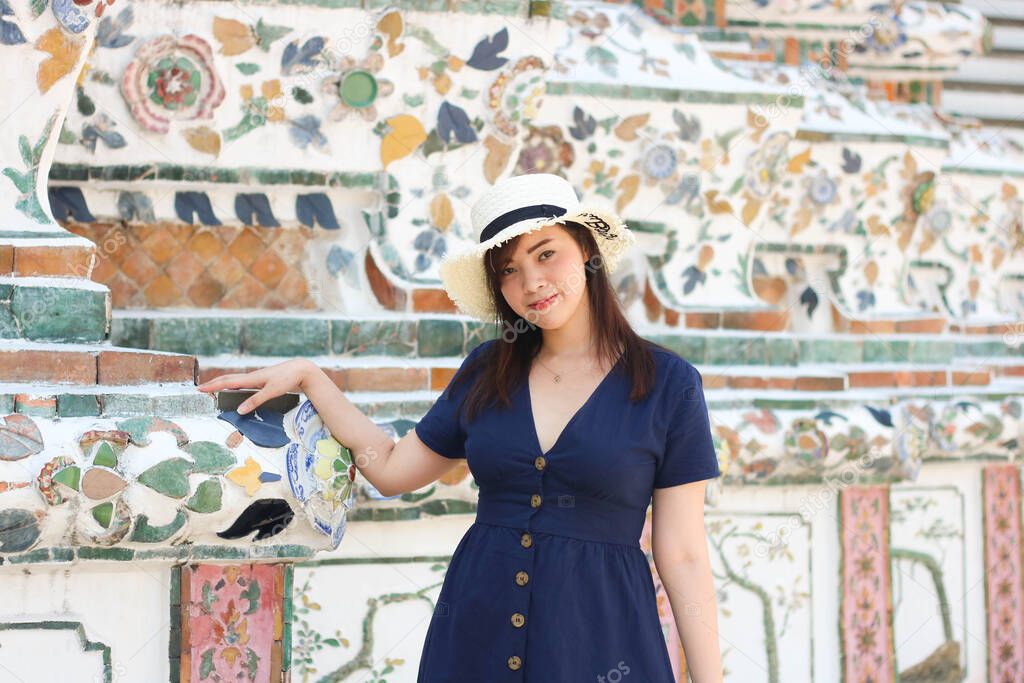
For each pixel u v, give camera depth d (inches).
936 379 172.9
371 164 130.2
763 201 160.7
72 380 88.6
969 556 173.6
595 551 86.3
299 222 130.9
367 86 128.4
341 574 122.9
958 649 171.5
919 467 158.1
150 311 127.0
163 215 125.9
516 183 90.5
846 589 157.6
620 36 160.2
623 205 154.4
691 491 89.4
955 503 172.1
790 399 150.7
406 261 132.9
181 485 87.0
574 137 149.9
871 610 159.8
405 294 131.3
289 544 93.7
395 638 125.0
